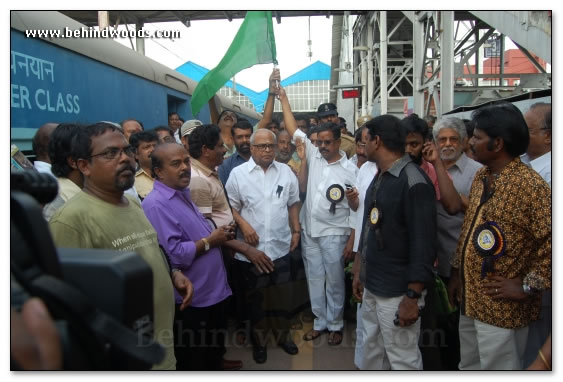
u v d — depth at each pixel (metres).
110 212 1.66
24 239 0.64
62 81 3.57
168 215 2.18
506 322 1.76
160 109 5.98
